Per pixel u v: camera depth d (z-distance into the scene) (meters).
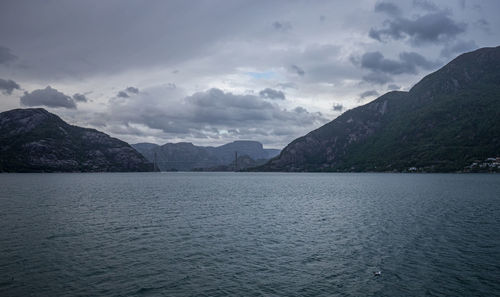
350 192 112.00
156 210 65.94
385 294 24.17
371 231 45.31
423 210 64.69
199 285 25.94
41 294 23.80
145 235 42.78
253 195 102.81
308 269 29.69
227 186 154.00
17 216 56.50
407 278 27.30
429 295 23.97
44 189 122.88
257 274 28.42
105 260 31.91
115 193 107.69
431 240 39.81
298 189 130.50
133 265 30.56
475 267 29.84
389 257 33.03
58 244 37.56
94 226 48.38
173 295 24.05
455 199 83.69
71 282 26.20
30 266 29.80
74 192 109.94
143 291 24.67
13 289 24.58
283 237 42.03
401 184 153.88
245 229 47.06
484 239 40.12
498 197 87.88
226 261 31.98
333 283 26.34
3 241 38.50
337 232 44.88
